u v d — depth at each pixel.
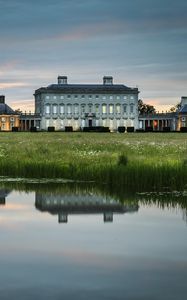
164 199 20.53
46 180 26.19
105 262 12.19
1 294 10.30
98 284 10.82
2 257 12.56
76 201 20.19
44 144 48.41
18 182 25.53
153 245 13.59
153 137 82.06
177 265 11.98
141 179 23.67
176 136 89.88
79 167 26.73
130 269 11.70
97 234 14.86
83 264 12.02
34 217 17.28
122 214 17.73
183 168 23.94
